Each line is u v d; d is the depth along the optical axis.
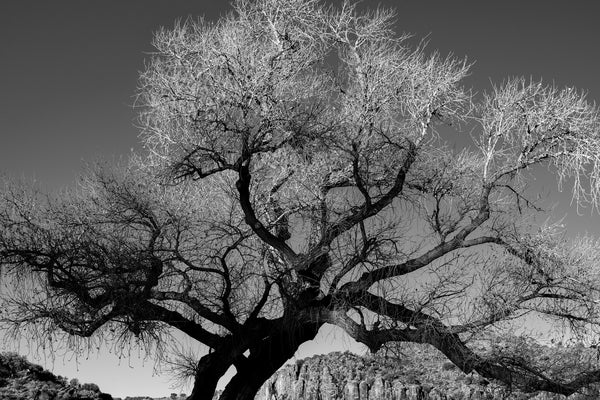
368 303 14.46
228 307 15.48
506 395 15.76
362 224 14.65
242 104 15.05
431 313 13.92
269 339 15.84
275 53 16.53
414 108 17.00
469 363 14.40
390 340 14.16
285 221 17.23
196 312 15.27
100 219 15.77
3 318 13.66
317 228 16.14
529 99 16.52
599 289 15.34
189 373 16.34
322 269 15.86
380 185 17.62
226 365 15.52
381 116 16.75
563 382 15.16
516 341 14.95
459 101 16.92
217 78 15.45
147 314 14.62
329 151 16.61
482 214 15.83
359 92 16.89
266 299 15.66
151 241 15.37
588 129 16.05
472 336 14.18
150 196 16.11
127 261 14.62
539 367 15.46
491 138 16.75
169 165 16.02
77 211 15.66
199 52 16.27
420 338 14.05
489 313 14.02
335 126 16.09
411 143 16.12
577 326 15.26
